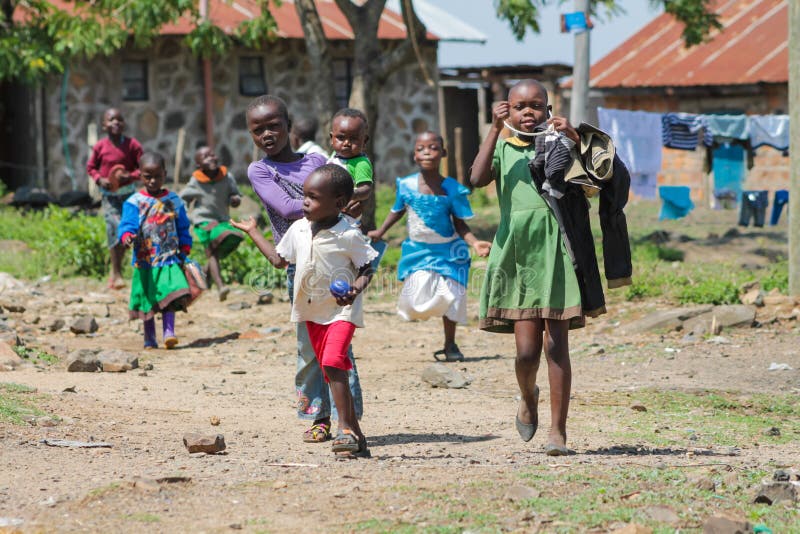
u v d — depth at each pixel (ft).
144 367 55.01
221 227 76.79
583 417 43.29
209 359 59.16
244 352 61.57
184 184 147.84
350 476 30.99
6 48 118.01
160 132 151.64
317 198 33.42
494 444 37.32
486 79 187.83
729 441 38.81
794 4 69.82
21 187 135.33
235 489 29.45
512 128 34.71
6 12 125.59
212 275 77.41
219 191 77.15
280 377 53.52
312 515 26.86
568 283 33.76
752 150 100.99
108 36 113.19
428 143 57.41
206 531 25.62
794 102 70.59
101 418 40.11
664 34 160.86
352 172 37.09
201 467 32.48
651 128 100.53
